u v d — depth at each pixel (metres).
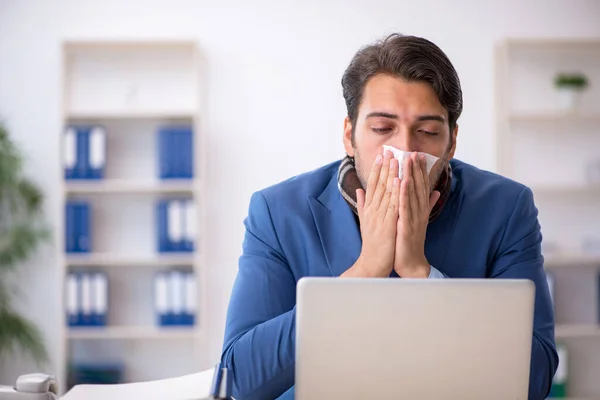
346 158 1.99
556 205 5.58
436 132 1.81
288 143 5.42
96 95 5.44
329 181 2.05
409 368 1.44
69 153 5.18
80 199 5.43
